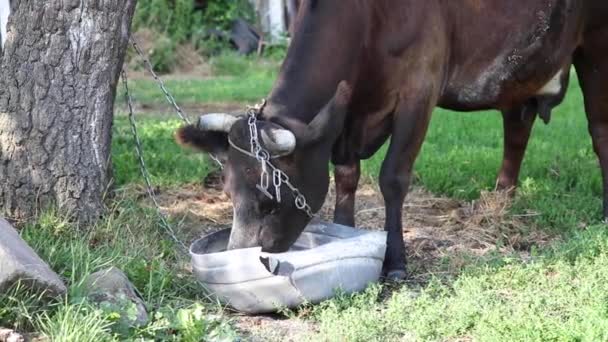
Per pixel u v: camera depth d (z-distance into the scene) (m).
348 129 8.19
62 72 8.27
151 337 6.38
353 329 6.51
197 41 26.48
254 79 23.42
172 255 8.12
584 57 9.91
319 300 7.11
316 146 7.15
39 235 7.80
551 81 9.59
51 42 8.24
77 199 8.31
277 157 6.95
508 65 9.01
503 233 9.10
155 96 19.25
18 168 8.24
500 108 9.53
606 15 9.60
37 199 8.27
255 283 6.87
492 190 10.62
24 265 6.34
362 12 7.75
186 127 7.12
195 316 6.48
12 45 8.33
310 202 7.21
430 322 6.69
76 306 6.43
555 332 6.35
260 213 6.98
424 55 8.02
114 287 6.82
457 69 8.74
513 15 8.89
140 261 7.57
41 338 6.25
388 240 8.02
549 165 11.66
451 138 14.16
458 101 8.99
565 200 10.07
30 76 8.24
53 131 8.24
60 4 8.23
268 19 28.73
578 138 14.09
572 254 8.01
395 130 8.06
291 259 6.88
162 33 26.00
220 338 6.41
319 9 7.67
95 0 8.30
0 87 8.33
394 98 8.04
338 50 7.61
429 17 8.05
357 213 9.98
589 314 6.61
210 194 10.57
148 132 13.84
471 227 9.38
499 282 7.50
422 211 10.12
